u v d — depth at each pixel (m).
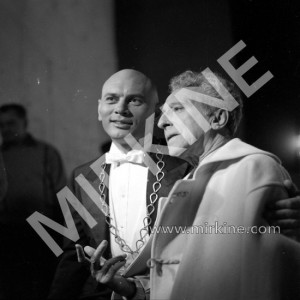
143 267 1.57
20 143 2.31
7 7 2.48
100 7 2.42
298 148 2.10
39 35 2.46
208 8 2.26
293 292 1.36
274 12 2.15
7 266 2.08
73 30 2.45
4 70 2.42
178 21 2.31
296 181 2.05
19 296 2.06
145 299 1.55
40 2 2.47
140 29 2.37
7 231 2.12
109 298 1.77
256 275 1.33
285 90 2.12
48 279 2.06
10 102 2.40
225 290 1.37
